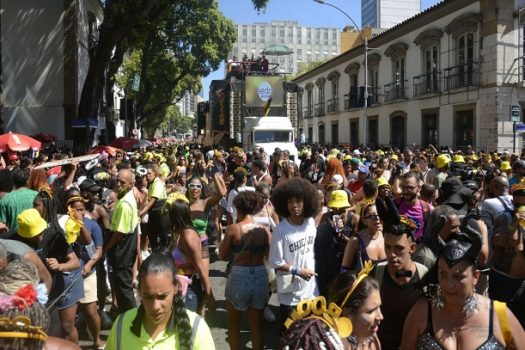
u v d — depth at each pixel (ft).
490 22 76.02
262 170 32.17
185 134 463.01
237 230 17.28
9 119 92.27
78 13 95.04
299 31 609.01
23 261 10.31
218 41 129.18
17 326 7.00
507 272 15.01
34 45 92.32
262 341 17.62
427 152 67.05
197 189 21.56
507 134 75.87
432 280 10.32
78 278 16.51
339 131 138.82
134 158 55.16
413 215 19.51
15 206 19.49
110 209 25.44
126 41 87.66
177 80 133.49
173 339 9.73
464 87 81.92
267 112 84.79
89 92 73.00
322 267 17.24
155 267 9.30
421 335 10.16
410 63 100.68
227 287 17.49
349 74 130.52
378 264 12.54
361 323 8.95
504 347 9.68
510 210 18.20
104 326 21.95
